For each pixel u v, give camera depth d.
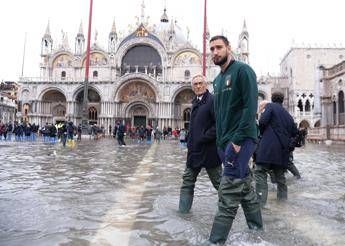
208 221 6.43
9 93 109.25
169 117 70.81
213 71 72.81
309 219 6.65
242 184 5.30
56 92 76.12
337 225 6.23
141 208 7.43
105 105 71.75
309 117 81.69
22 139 43.88
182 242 5.31
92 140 45.88
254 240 5.30
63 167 14.38
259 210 5.88
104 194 8.89
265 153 8.04
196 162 7.04
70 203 7.82
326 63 84.75
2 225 6.07
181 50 74.12
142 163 16.66
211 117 7.00
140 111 74.25
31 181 10.69
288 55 90.44
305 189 9.99
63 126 32.28
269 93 70.31
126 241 5.34
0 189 9.30
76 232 5.75
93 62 76.06
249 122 5.24
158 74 75.31
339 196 8.98
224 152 5.67
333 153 24.66
